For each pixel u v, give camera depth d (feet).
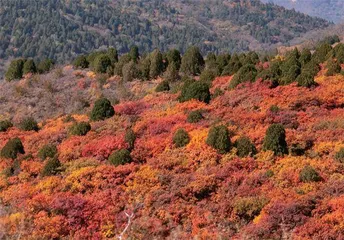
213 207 36.63
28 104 86.17
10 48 363.35
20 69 105.19
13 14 415.03
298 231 31.40
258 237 31.99
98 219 35.29
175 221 35.60
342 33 317.22
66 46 375.04
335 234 30.19
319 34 377.71
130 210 36.04
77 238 33.32
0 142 59.41
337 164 41.83
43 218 34.71
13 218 33.63
